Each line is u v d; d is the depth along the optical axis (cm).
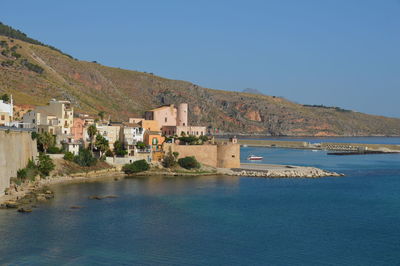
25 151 12025
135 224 8819
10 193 10381
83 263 6775
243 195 12156
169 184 13462
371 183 15188
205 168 16562
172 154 16412
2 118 14475
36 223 8544
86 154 14512
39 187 11731
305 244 8019
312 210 10612
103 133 16062
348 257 7431
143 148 16162
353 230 8950
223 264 6969
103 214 9438
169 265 6850
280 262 7125
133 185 13012
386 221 9688
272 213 10169
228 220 9412
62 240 7694
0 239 7619
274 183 14562
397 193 13088
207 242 7938
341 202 11631
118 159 15362
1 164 10175
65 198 10750
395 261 7281
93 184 12862
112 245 7588
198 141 18588
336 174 17150
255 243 7988
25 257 6900
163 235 8225
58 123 15275
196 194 12006
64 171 13525
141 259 7025
